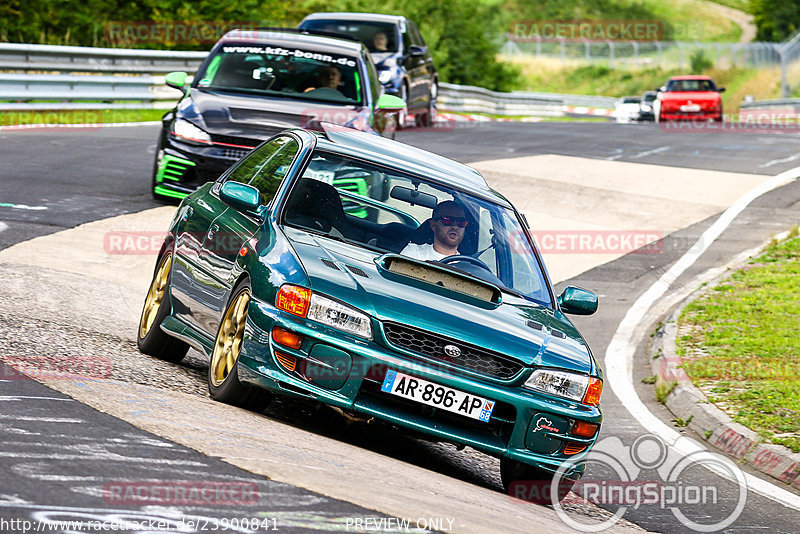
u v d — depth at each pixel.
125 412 18.89
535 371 21.06
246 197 23.34
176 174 44.94
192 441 17.58
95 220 42.59
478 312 21.75
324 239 22.78
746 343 37.50
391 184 24.67
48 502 13.35
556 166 67.94
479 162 67.88
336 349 20.34
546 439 21.03
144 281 36.41
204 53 89.81
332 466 18.03
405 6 182.12
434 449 24.41
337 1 174.38
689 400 31.56
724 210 59.16
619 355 37.84
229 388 21.45
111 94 80.75
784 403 31.08
